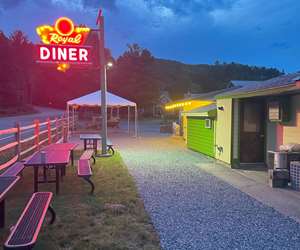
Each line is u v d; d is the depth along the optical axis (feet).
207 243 12.71
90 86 211.00
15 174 19.80
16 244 9.06
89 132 80.12
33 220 11.07
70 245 12.21
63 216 15.56
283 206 17.85
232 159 30.19
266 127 31.07
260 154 31.37
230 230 14.15
